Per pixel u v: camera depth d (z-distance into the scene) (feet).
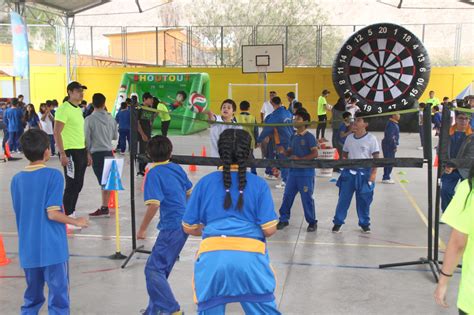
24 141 12.24
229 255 9.75
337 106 50.06
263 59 71.26
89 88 90.02
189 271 18.06
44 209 12.09
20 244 12.32
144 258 19.43
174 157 18.45
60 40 100.37
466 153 20.68
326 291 16.20
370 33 72.08
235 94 88.07
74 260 19.20
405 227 24.20
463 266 8.83
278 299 15.55
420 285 16.69
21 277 17.43
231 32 137.39
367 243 21.54
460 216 8.77
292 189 23.49
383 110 72.69
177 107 71.00
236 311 14.49
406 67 72.28
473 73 83.41
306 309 14.84
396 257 19.61
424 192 32.76
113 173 18.79
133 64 111.86
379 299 15.56
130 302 15.34
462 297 8.72
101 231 23.31
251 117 34.58
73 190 23.12
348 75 73.51
